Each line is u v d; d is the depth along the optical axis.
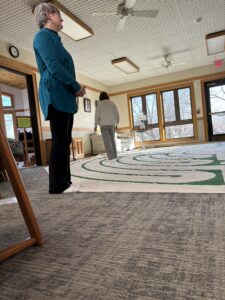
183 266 0.71
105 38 5.30
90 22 4.50
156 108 8.81
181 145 7.57
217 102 8.02
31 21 4.22
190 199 1.37
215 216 1.08
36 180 2.75
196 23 4.99
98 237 0.97
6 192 2.22
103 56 6.40
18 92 9.64
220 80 7.91
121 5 3.70
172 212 1.18
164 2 4.11
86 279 0.69
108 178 2.37
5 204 1.69
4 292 0.67
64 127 1.86
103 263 0.77
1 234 1.10
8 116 9.38
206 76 8.02
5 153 0.91
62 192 1.88
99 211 1.31
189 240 0.87
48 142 5.54
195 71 8.16
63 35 4.92
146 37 5.47
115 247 0.87
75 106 1.91
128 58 6.77
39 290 0.66
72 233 1.04
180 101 8.47
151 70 8.04
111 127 4.48
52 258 0.84
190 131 8.38
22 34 4.66
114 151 4.60
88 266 0.76
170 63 7.02
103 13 3.78
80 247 0.90
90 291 0.64
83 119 7.70
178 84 8.40
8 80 8.62
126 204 1.39
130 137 8.18
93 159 5.12
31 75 5.46
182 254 0.78
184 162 3.12
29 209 0.94
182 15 4.61
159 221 1.08
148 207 1.30
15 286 0.69
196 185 1.67
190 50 6.57
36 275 0.74
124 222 1.11
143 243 0.88
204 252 0.78
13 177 0.92
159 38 5.60
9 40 4.86
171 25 4.98
